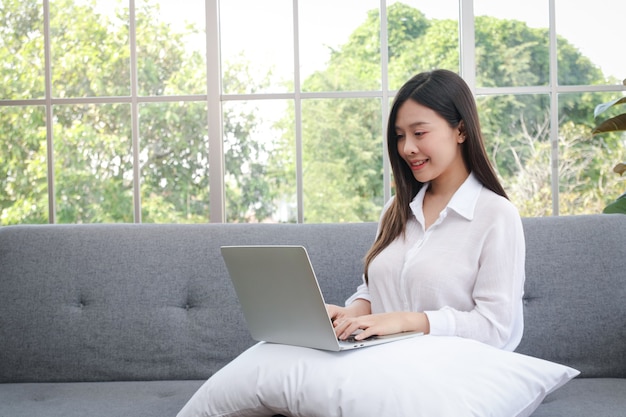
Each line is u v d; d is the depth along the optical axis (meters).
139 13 3.06
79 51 3.09
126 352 2.40
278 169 3.04
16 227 2.60
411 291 1.89
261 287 1.63
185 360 2.39
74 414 1.95
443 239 1.91
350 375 1.50
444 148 1.92
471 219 1.89
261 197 3.04
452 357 1.55
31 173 3.09
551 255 2.35
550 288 2.32
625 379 2.20
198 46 3.05
